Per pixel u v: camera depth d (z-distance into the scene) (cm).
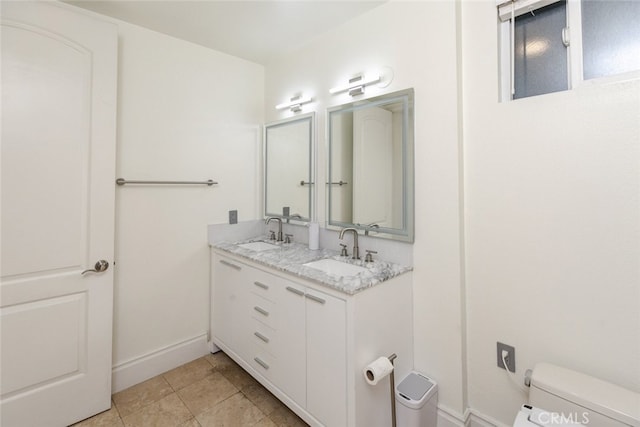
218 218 243
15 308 151
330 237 214
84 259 169
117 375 193
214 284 234
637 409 99
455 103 149
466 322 154
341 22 199
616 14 119
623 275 114
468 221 152
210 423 167
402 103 168
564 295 126
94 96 169
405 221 168
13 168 148
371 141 185
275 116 259
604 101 116
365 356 138
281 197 252
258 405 181
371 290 141
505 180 140
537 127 131
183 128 222
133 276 201
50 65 156
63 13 159
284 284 167
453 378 153
